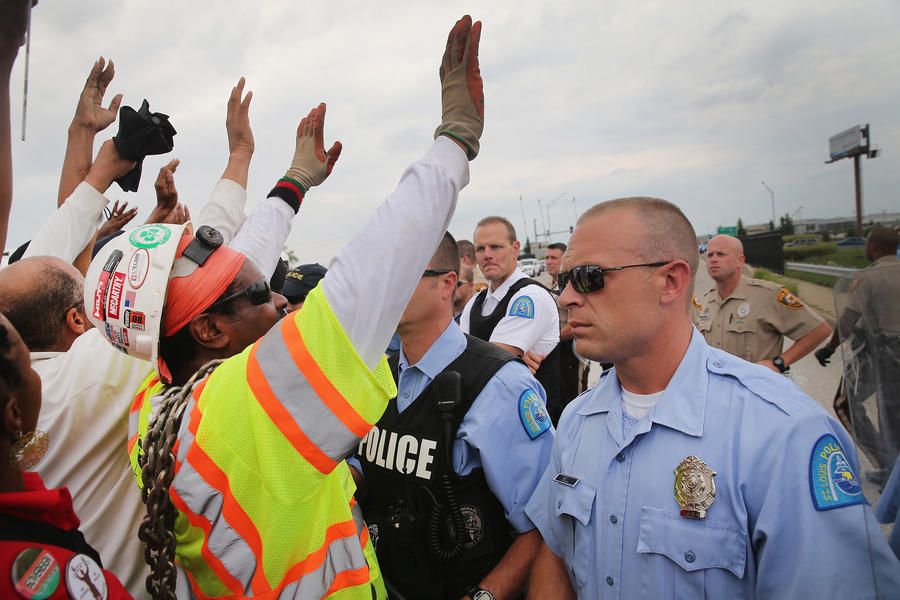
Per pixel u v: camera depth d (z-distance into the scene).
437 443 1.77
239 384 1.02
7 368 0.85
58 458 1.36
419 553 1.77
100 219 2.08
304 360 0.98
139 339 1.19
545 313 3.62
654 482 1.27
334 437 1.00
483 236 3.93
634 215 1.32
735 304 4.20
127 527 1.41
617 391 1.44
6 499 0.82
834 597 1.02
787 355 3.90
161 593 1.03
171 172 2.34
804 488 1.10
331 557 1.17
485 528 1.76
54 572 0.83
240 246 1.69
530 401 1.82
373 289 1.02
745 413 1.22
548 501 1.55
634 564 1.26
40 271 1.56
